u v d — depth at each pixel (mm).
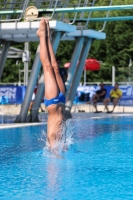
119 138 12180
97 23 45250
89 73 45750
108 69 45438
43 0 17031
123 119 18812
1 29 15516
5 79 47750
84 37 18734
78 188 6137
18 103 26641
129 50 44875
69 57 46719
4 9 17766
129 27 45031
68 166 7828
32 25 15156
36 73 16125
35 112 16719
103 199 5559
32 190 6051
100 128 15047
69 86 17938
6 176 6988
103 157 8844
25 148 10094
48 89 9406
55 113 9469
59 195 5766
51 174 7121
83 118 19062
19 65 46031
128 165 7938
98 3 43594
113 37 45344
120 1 43312
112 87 26234
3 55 18547
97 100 23312
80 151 9656
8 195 5793
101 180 6664
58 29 15820
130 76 35656
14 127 14672
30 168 7660
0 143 10961
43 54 9750
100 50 45906
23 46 47531
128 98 26141
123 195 5758
